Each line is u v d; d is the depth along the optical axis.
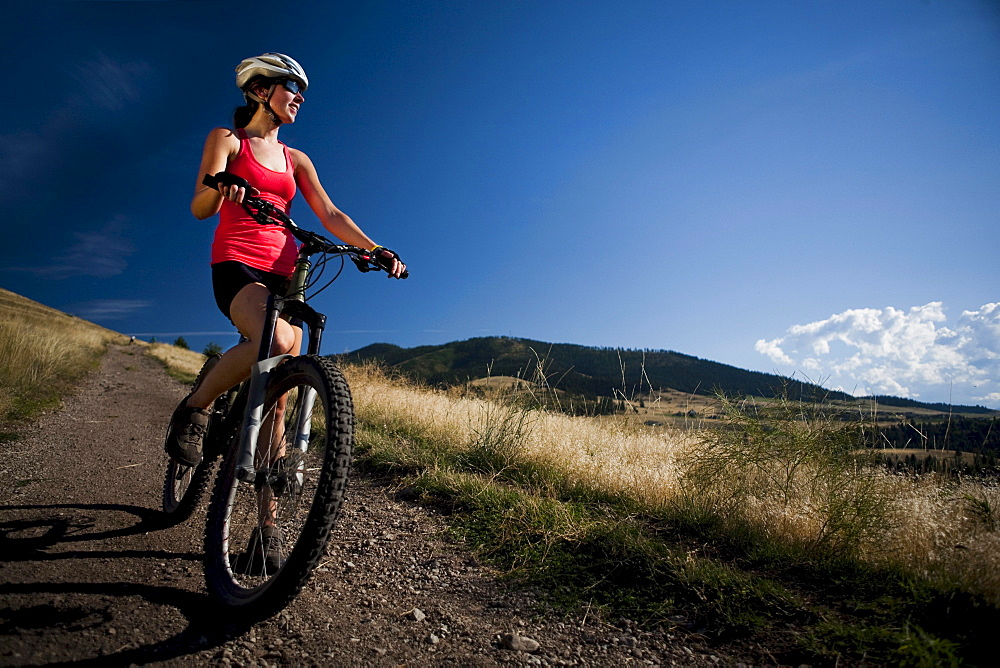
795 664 1.85
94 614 1.87
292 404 2.20
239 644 1.77
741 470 3.31
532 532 2.88
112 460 4.54
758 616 2.12
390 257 2.39
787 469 3.24
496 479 4.06
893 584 2.33
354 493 3.74
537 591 2.37
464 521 3.13
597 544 2.68
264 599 1.72
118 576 2.20
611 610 2.22
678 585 2.34
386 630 1.98
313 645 1.82
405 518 3.22
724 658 1.90
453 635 1.99
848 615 2.12
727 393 3.68
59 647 1.64
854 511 2.74
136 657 1.64
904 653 1.77
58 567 2.22
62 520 2.86
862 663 1.80
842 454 3.10
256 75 2.50
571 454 4.39
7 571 2.12
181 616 1.92
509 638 1.95
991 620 1.93
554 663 1.85
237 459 1.92
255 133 2.57
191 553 2.54
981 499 2.78
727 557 2.78
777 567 2.63
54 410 7.18
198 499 2.81
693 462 3.53
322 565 2.55
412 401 6.70
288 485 1.91
